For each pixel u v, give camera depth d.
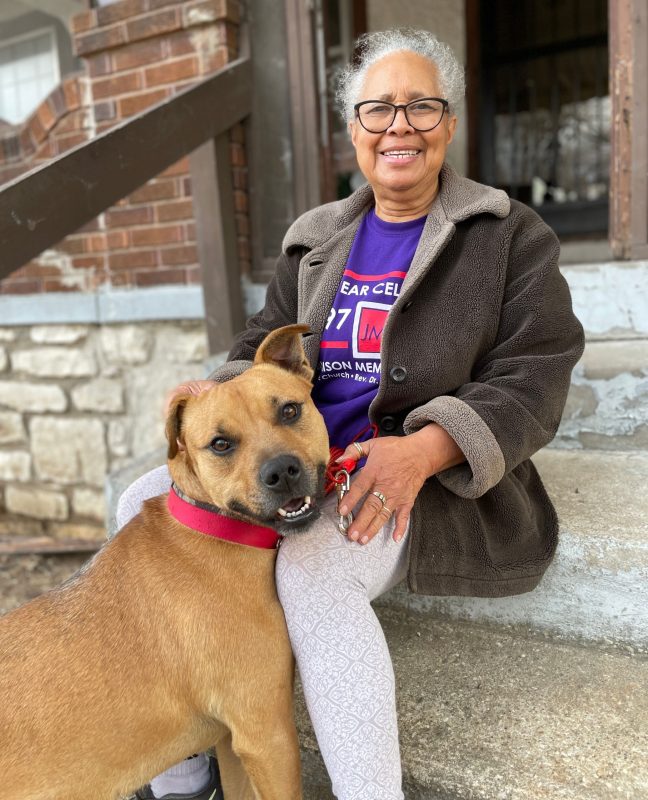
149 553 1.58
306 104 3.69
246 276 3.87
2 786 1.38
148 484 1.96
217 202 3.61
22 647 1.48
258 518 1.48
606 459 2.53
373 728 1.44
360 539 1.56
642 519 2.02
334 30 5.97
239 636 1.48
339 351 1.93
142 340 4.19
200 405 1.59
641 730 1.65
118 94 3.96
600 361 2.61
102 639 1.49
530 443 1.66
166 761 1.54
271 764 1.50
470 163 6.29
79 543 4.30
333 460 1.80
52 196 2.85
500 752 1.62
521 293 1.76
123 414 4.36
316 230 2.10
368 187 2.06
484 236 1.80
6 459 4.81
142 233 4.01
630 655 1.95
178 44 3.74
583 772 1.54
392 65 1.88
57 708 1.43
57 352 4.46
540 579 1.89
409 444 1.61
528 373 1.70
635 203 2.92
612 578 1.93
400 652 2.02
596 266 2.92
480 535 1.77
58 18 4.76
